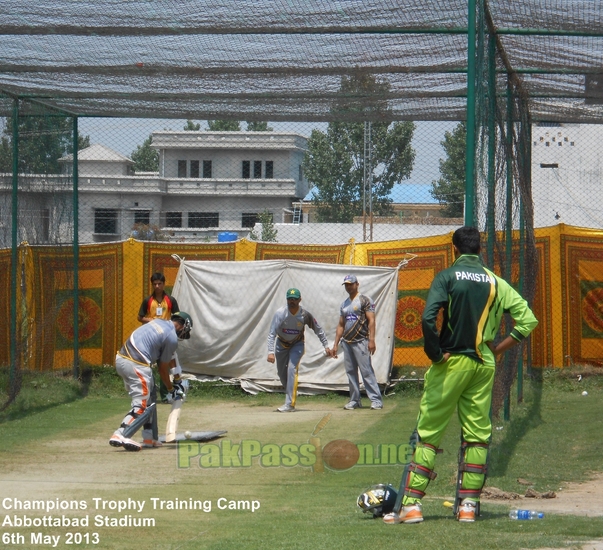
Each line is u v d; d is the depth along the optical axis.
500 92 24.94
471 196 17.33
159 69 24.09
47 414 27.39
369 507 14.35
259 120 31.05
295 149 72.75
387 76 25.61
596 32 21.03
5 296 28.23
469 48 17.44
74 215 32.72
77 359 32.94
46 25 20.55
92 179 60.06
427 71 24.27
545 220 50.41
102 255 34.88
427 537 12.42
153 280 30.72
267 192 70.75
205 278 33.44
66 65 23.91
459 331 13.66
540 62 24.53
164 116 31.36
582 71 25.09
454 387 13.68
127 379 21.66
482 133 19.12
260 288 33.16
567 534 12.61
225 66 24.14
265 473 18.66
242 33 20.69
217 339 33.06
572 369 34.59
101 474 18.36
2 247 27.86
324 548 11.90
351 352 29.78
